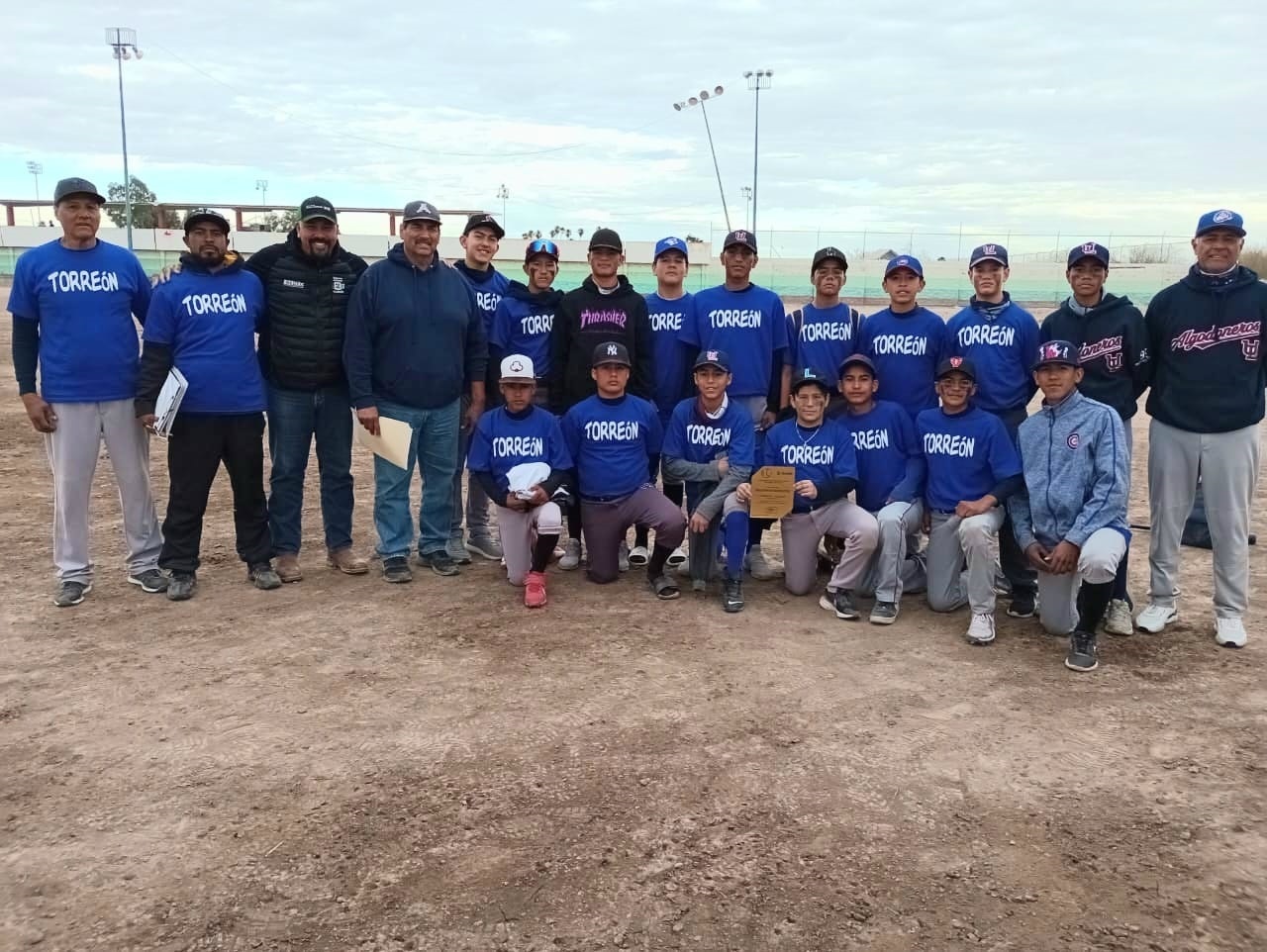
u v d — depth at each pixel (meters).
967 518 5.00
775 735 3.80
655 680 4.36
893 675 4.46
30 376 5.21
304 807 3.24
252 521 5.64
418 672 4.43
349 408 5.88
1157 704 4.14
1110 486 4.64
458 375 5.91
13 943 2.54
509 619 5.21
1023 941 2.56
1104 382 4.99
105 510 7.55
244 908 2.69
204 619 5.16
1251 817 3.20
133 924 2.62
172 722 3.88
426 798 3.30
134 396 5.41
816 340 6.07
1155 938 2.58
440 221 5.64
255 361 5.47
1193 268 4.77
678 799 3.30
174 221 64.81
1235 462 4.71
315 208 5.37
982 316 5.44
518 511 5.60
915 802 3.29
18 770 3.49
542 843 3.03
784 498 5.22
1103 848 3.01
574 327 5.98
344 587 5.76
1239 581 4.84
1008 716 4.00
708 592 5.80
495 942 2.55
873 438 5.54
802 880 2.84
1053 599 4.94
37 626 5.00
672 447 5.75
